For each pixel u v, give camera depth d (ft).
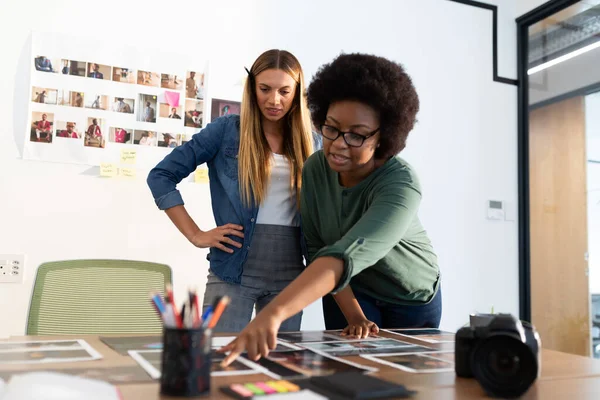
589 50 8.83
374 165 4.13
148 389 2.21
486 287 9.28
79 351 2.97
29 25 7.00
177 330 2.14
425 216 8.93
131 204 7.30
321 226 4.55
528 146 9.75
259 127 5.43
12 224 6.79
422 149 9.04
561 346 9.11
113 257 7.17
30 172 6.90
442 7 9.42
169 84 7.59
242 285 5.17
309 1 8.46
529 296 9.51
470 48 9.59
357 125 3.67
